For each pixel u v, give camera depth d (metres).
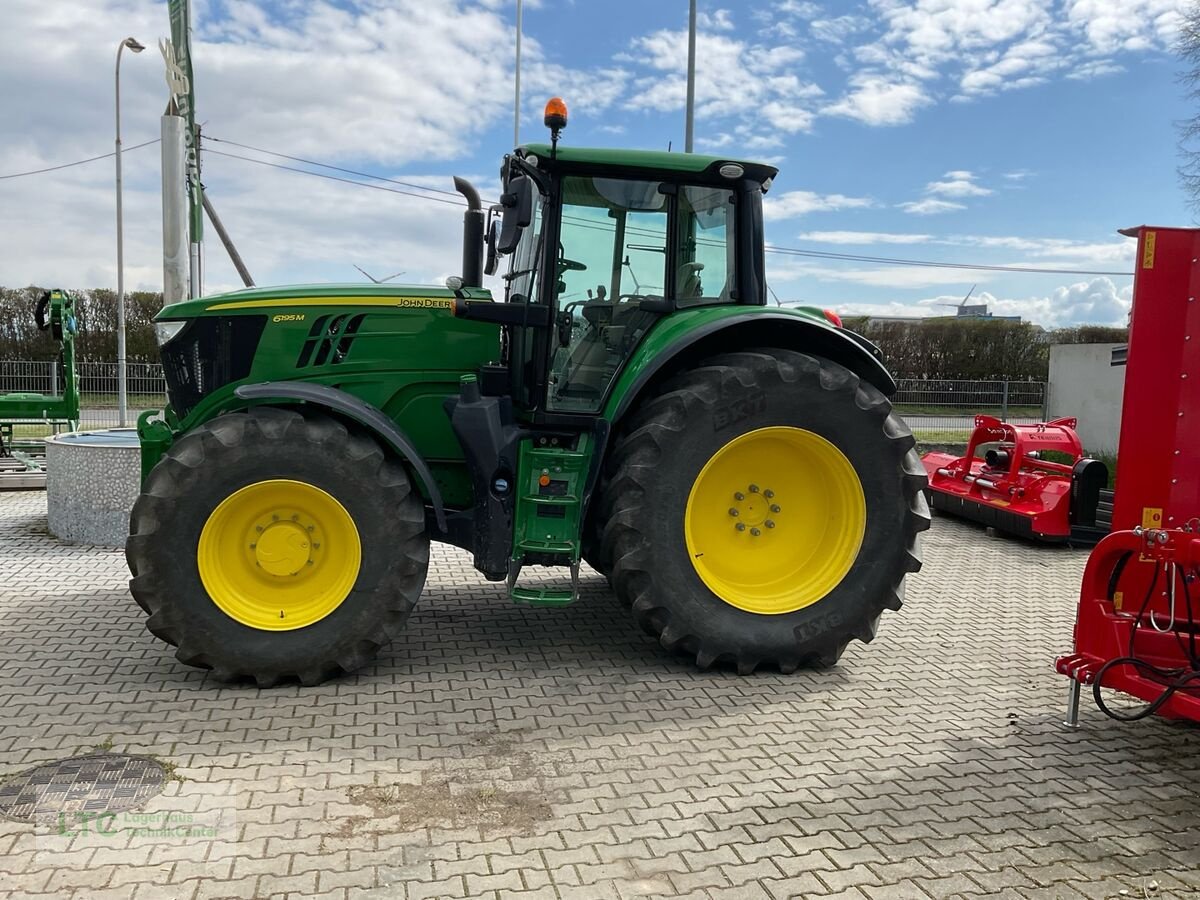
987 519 8.39
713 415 4.32
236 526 4.11
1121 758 3.61
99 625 4.90
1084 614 3.77
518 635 4.98
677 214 4.70
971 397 16.55
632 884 2.62
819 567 4.62
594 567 5.23
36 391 14.34
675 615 4.34
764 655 4.45
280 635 4.04
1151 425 3.56
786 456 4.64
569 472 4.45
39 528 7.55
